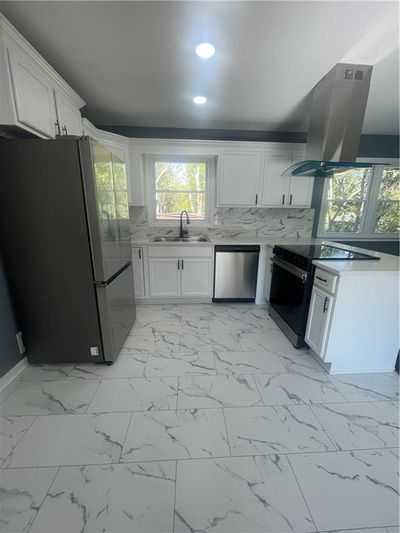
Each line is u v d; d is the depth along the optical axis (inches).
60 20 53.8
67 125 78.3
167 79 78.7
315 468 48.3
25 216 65.6
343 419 59.6
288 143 121.0
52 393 67.1
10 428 56.5
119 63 70.4
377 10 50.6
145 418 59.3
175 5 49.8
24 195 64.2
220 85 82.5
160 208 138.6
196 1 48.9
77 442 53.1
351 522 40.3
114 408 62.2
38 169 62.8
